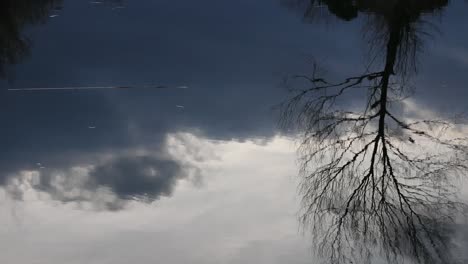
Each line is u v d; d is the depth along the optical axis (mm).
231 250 6320
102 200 7344
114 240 6398
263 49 13398
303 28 15023
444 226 7203
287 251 6430
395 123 10273
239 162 8719
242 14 16000
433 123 10117
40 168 8078
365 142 9789
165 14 15586
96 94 10609
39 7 14891
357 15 15711
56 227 6652
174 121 9938
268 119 10242
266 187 7961
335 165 8875
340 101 10930
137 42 13367
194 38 13906
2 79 10844
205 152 8961
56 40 13016
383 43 13391
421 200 7914
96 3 16203
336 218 7547
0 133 8969
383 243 6922
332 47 13641
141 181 7902
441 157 9047
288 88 11227
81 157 8461
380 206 7941
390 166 8766
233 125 9961
